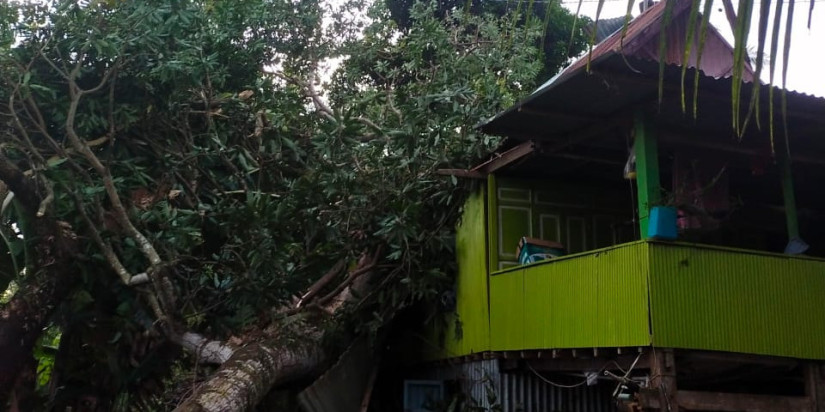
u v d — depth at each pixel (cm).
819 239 1149
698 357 685
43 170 838
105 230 866
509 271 923
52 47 915
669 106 729
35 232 878
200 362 970
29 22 899
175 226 877
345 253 1038
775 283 729
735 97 235
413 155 1013
